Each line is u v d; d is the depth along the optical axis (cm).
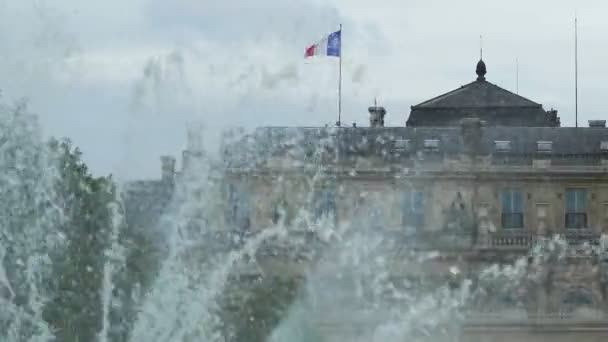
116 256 19400
